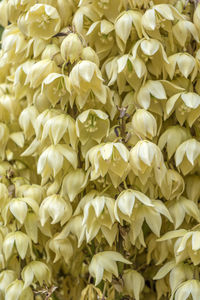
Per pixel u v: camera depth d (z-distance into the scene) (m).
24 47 0.91
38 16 0.87
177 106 0.86
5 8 0.95
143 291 0.96
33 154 0.93
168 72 0.85
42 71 0.86
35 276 0.88
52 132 0.84
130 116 0.86
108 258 0.84
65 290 0.99
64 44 0.83
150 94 0.86
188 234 0.82
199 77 0.86
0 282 0.89
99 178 0.86
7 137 0.95
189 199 0.89
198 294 0.82
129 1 0.85
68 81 0.83
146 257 0.94
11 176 0.91
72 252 0.89
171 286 0.84
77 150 0.86
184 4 0.88
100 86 0.83
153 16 0.83
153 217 0.83
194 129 0.89
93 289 0.88
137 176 0.84
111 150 0.79
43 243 0.92
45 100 0.88
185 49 0.86
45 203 0.86
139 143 0.81
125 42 0.83
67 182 0.86
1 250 0.89
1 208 0.89
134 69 0.83
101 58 0.87
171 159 0.88
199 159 0.87
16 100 0.96
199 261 0.83
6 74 0.98
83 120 0.82
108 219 0.83
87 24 0.88
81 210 0.87
